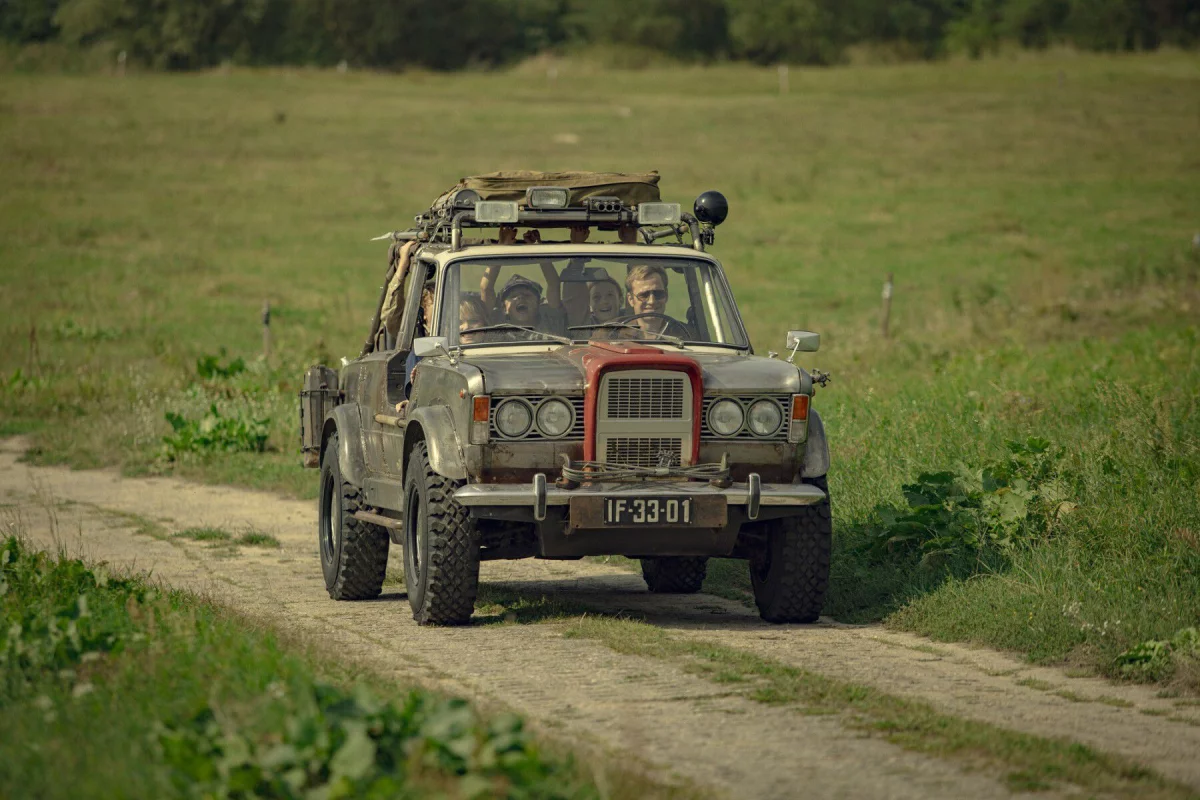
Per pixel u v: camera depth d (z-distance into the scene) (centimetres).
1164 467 3941
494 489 3131
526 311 3541
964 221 14575
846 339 9456
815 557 3325
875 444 4856
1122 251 12669
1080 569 3416
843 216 15112
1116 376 6197
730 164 18025
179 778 1783
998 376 6438
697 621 3478
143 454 7025
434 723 1912
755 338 9650
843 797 2031
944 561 3688
